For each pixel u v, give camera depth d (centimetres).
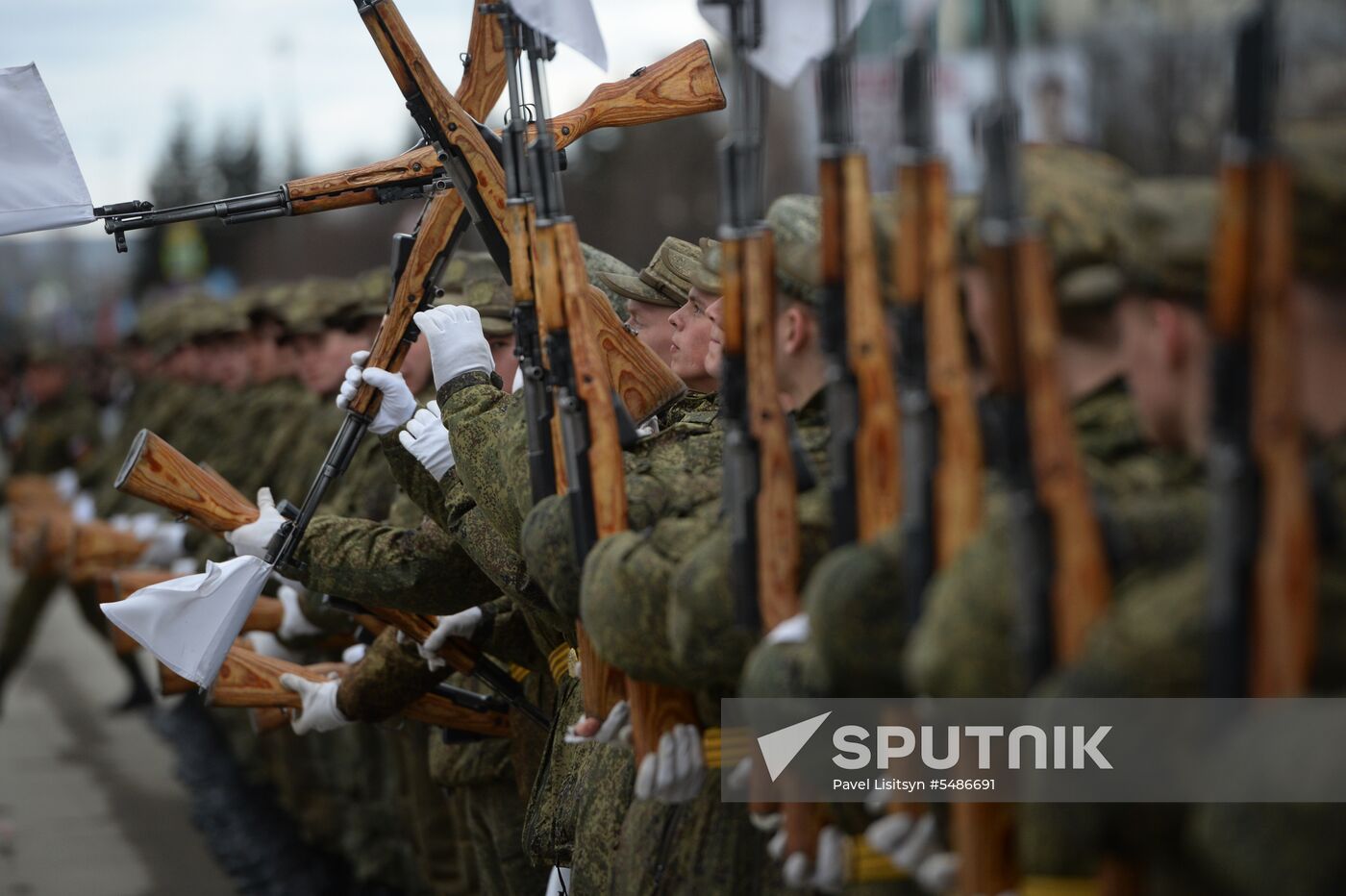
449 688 1314
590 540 852
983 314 649
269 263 5588
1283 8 582
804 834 719
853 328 685
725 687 823
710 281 995
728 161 746
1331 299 532
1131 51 1188
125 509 2722
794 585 736
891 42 723
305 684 1341
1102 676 533
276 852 2047
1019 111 579
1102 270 631
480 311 1427
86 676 3562
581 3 849
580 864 1010
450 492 1112
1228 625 500
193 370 2795
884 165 969
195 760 2520
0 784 2536
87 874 2031
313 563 1202
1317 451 547
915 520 622
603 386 857
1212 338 502
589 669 909
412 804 1585
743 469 738
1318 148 529
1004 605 572
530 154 899
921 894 711
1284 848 474
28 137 1084
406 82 1029
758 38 733
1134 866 555
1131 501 583
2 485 4025
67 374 3634
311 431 1866
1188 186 575
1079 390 645
